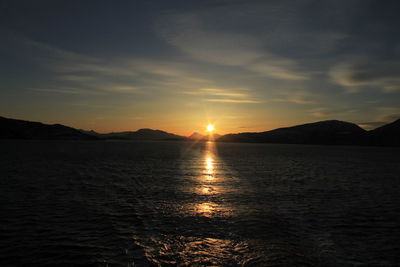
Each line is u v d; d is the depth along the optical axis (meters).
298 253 14.09
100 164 61.97
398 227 18.77
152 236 16.31
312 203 25.92
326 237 16.56
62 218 19.77
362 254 14.09
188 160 81.44
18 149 122.25
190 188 33.06
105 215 20.69
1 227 17.61
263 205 24.75
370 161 91.06
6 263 12.66
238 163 73.69
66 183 34.91
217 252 14.09
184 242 15.40
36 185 33.03
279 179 42.62
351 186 37.00
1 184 33.19
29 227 17.72
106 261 12.94
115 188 32.09
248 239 16.00
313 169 59.97
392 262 13.16
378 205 25.50
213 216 20.81
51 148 140.12
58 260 13.03
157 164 65.50
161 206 23.78
